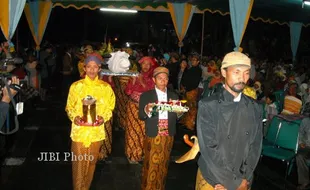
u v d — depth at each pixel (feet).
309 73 41.16
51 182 16.02
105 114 13.16
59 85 49.16
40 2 39.01
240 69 8.02
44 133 23.93
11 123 15.06
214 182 8.31
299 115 18.89
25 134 23.45
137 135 18.47
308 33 67.77
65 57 43.16
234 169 8.27
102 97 13.01
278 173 18.66
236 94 8.36
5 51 21.47
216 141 8.27
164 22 86.48
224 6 36.04
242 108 8.28
